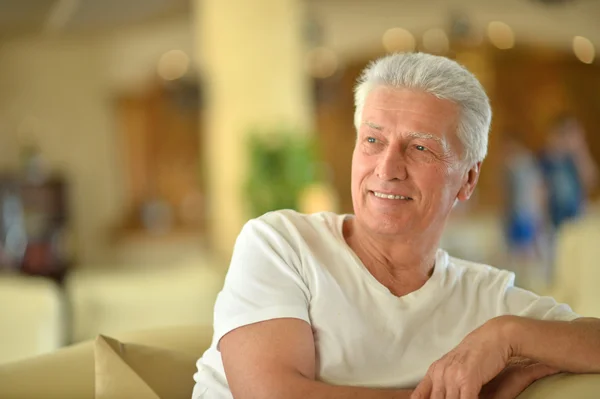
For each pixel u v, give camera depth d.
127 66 12.27
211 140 8.30
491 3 12.06
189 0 10.68
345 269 1.79
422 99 1.77
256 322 1.67
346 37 12.06
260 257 1.76
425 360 1.77
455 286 1.87
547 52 12.18
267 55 8.07
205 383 1.80
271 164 7.42
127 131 12.30
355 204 1.84
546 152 10.34
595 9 12.07
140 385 1.87
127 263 12.11
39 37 12.02
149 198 12.29
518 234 10.14
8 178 11.22
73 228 12.09
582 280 4.24
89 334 4.16
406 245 1.82
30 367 2.05
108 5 10.32
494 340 1.60
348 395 1.59
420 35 12.10
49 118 12.12
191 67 12.13
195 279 4.27
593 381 1.54
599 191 11.72
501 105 12.23
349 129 12.09
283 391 1.59
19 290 3.04
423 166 1.77
